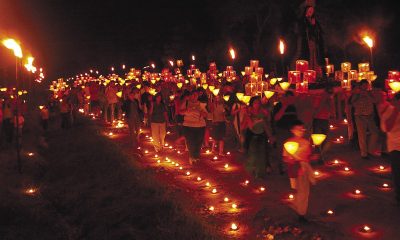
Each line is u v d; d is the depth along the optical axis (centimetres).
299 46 1881
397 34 3241
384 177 993
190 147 1228
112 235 746
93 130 1928
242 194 930
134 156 1377
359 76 1399
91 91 2567
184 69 4716
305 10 1862
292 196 880
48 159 1479
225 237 707
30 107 2941
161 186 979
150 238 713
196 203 878
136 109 1503
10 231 730
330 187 940
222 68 4219
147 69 5659
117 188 1004
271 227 717
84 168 1238
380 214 767
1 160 1237
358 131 1165
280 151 1055
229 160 1252
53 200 1004
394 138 798
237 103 1294
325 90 1122
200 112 1225
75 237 782
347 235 687
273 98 1241
